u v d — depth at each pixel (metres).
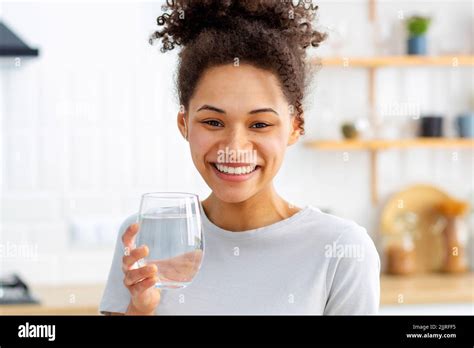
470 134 3.91
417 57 3.85
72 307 3.09
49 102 3.69
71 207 3.71
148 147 3.78
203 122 1.22
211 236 1.39
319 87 3.94
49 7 3.69
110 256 3.74
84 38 3.72
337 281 1.34
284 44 1.24
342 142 3.75
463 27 4.10
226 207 1.39
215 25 1.32
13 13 3.66
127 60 3.76
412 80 4.05
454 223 3.95
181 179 3.82
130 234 1.15
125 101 3.76
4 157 3.65
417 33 3.90
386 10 4.03
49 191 3.69
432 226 4.02
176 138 3.80
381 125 3.81
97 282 3.71
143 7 3.78
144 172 3.78
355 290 1.33
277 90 1.22
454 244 3.93
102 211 3.74
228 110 1.20
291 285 1.34
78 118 3.71
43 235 3.68
